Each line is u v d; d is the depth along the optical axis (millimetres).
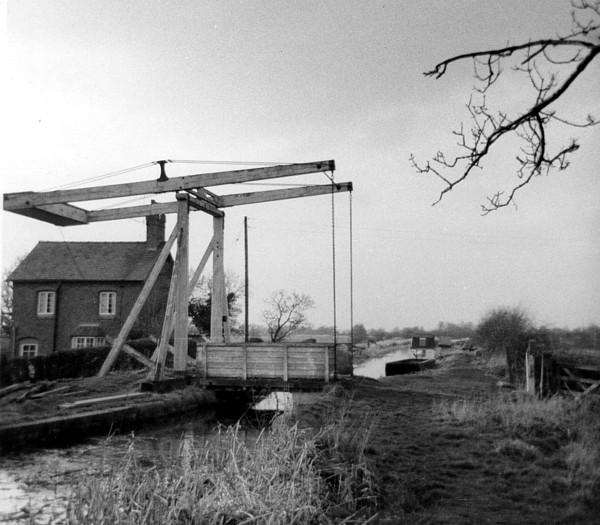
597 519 5355
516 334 18625
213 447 7754
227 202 18625
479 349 29578
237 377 16438
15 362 21141
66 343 30016
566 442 8516
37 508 6598
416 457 7688
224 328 18766
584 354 13859
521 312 21469
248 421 13852
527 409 10195
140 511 5285
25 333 30062
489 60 3812
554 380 13609
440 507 5848
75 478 7941
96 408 12625
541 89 3701
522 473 6988
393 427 9664
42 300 30578
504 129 4020
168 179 16312
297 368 16000
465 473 7012
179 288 16500
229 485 5887
